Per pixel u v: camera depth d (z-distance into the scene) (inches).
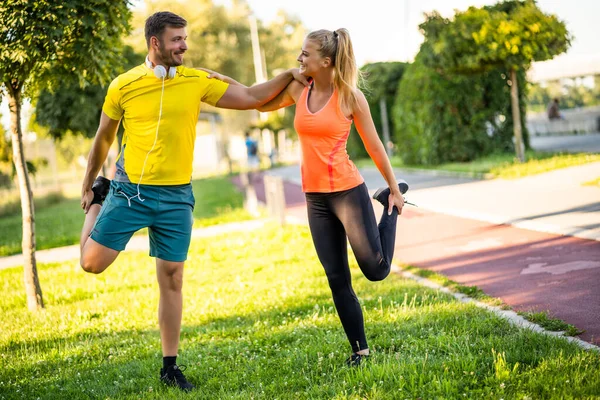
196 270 358.0
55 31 241.8
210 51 2044.8
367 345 168.7
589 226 319.9
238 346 192.7
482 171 656.4
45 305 304.2
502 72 784.3
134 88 152.9
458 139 797.2
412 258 319.9
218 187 1082.1
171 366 164.1
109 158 1082.1
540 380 134.9
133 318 256.5
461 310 203.2
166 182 157.8
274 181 510.0
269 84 164.6
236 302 265.1
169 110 153.5
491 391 135.0
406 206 505.0
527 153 743.1
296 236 432.8
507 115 790.5
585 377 134.7
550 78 946.1
